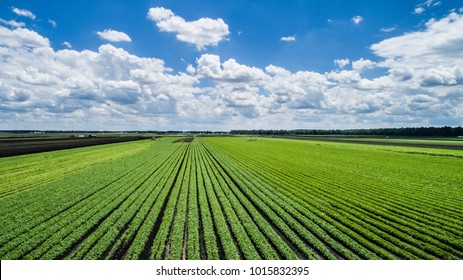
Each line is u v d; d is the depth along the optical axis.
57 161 44.81
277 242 15.16
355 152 64.56
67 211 19.75
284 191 25.75
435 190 26.67
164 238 15.37
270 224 18.39
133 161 46.91
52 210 19.84
